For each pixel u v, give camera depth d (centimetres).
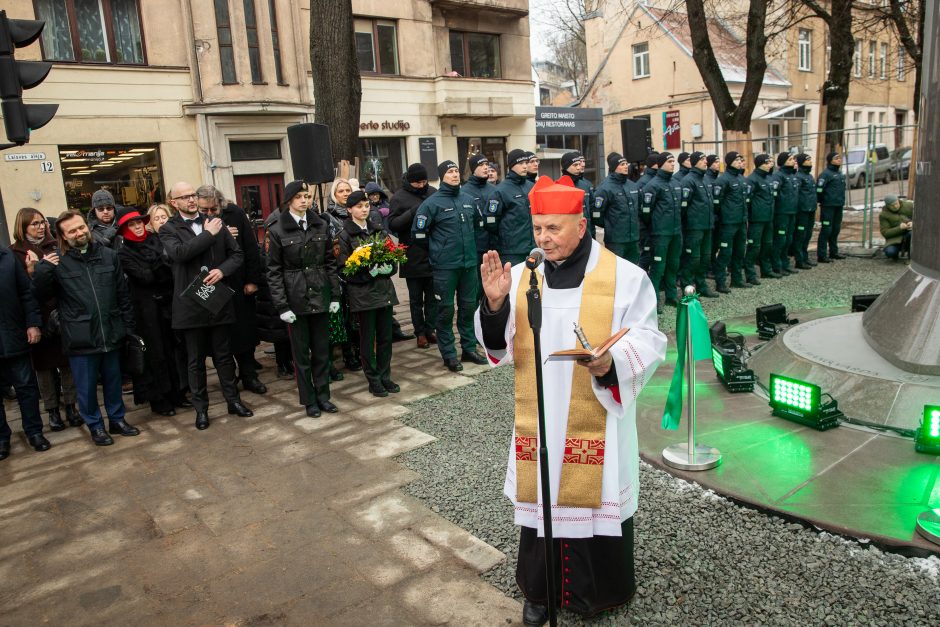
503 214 704
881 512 334
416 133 1869
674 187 866
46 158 1299
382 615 293
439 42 1909
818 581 293
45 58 1304
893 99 3200
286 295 533
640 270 261
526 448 265
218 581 327
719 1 2034
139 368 532
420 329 755
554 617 239
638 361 239
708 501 368
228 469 458
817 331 569
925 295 466
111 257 515
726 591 291
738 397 513
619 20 2784
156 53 1411
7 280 495
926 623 264
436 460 450
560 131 2441
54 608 315
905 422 422
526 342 263
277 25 1547
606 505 256
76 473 469
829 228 1150
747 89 1342
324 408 561
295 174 669
